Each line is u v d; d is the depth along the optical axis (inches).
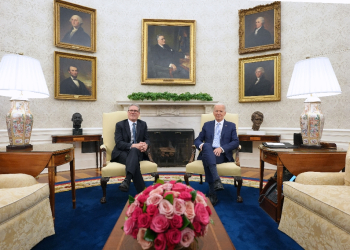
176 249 39.5
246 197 120.3
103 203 110.2
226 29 211.0
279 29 190.4
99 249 69.6
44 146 98.6
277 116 195.0
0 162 82.7
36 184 75.0
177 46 213.0
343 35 166.2
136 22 211.2
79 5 190.5
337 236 54.8
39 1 178.1
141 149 113.0
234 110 210.2
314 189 68.1
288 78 190.2
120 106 208.7
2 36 162.9
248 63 203.0
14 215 59.8
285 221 79.0
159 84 212.8
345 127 164.7
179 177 165.0
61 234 79.0
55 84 183.3
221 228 49.7
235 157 128.9
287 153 86.6
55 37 182.5
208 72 213.9
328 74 89.8
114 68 207.8
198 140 125.4
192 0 213.3
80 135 176.4
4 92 96.8
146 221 38.1
